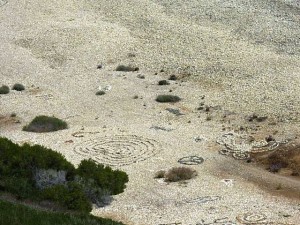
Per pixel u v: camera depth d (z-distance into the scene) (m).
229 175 55.53
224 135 65.38
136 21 108.94
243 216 46.91
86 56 96.25
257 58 88.94
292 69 83.94
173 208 48.75
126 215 47.53
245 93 77.19
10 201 42.41
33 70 92.69
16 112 75.75
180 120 70.94
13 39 105.31
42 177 48.38
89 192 48.94
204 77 84.56
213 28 102.94
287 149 60.19
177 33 101.56
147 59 93.19
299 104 71.62
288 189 52.22
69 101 79.50
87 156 60.44
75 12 115.31
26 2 120.00
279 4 110.06
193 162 58.53
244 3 111.94
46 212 39.00
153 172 56.28
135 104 77.06
